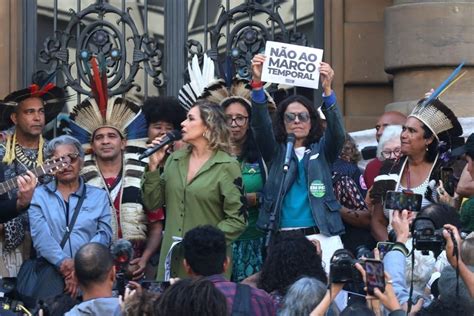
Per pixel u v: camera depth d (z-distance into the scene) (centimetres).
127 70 1991
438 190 1527
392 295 1114
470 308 1210
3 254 1608
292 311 1221
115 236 1614
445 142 1564
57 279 1527
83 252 1317
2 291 1479
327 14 1952
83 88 1983
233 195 1495
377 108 1947
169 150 1641
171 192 1511
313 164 1529
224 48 1981
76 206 1561
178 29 1989
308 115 1544
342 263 1137
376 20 1947
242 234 1568
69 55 1991
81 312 1292
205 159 1512
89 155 1656
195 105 1520
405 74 1852
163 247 1509
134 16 1992
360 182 1669
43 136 1898
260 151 1548
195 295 1088
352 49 1948
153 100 1689
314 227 1520
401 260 1292
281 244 1315
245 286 1231
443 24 1819
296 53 1532
